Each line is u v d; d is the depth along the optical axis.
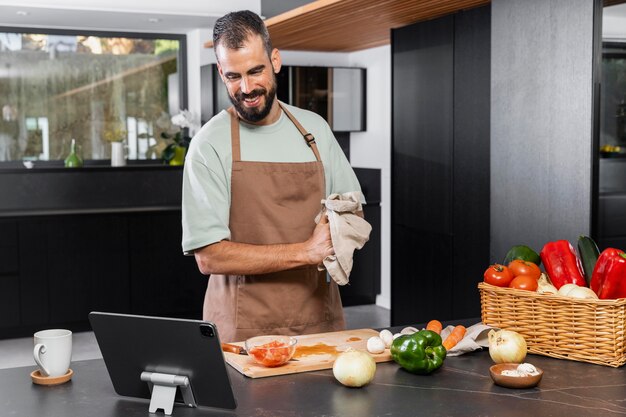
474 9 4.16
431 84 4.63
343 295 6.32
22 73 6.06
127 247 5.61
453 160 4.43
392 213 5.14
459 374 1.78
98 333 1.60
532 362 1.87
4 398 1.64
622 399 1.60
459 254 4.42
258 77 2.12
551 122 2.52
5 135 6.06
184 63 6.50
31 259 5.40
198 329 1.48
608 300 1.80
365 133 6.61
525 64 2.62
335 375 1.68
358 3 4.05
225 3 5.78
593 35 2.35
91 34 6.20
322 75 6.38
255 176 2.27
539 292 1.92
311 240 2.15
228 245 2.19
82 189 5.78
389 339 1.93
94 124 6.31
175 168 6.02
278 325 2.31
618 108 2.44
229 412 1.53
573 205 2.45
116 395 1.66
